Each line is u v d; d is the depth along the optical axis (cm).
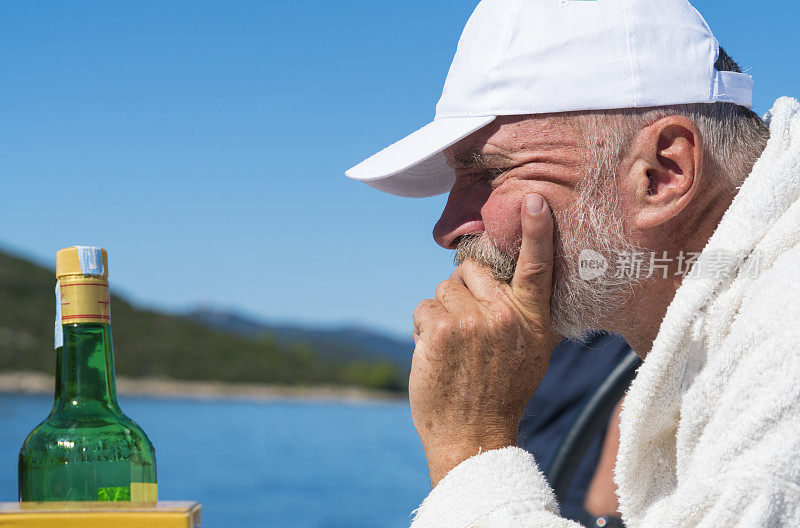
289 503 1594
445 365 115
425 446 117
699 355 103
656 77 112
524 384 116
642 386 107
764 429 87
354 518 1402
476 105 117
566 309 118
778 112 112
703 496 88
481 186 121
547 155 114
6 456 1803
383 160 130
